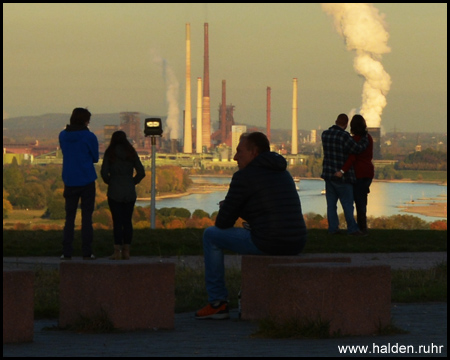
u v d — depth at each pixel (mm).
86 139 32656
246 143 20688
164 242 40938
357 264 16922
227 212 20312
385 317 16688
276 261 19672
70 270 17953
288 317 16469
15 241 40781
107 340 15766
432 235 44344
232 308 23328
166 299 17984
